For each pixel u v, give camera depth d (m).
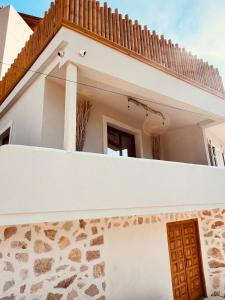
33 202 2.42
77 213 2.71
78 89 4.55
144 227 4.84
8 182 2.33
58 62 3.53
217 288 5.70
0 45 7.59
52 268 3.46
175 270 5.22
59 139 4.05
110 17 4.13
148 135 6.64
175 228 5.57
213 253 5.96
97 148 4.91
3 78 6.04
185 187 4.05
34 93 4.39
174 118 6.10
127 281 4.23
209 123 6.20
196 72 5.68
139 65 4.22
